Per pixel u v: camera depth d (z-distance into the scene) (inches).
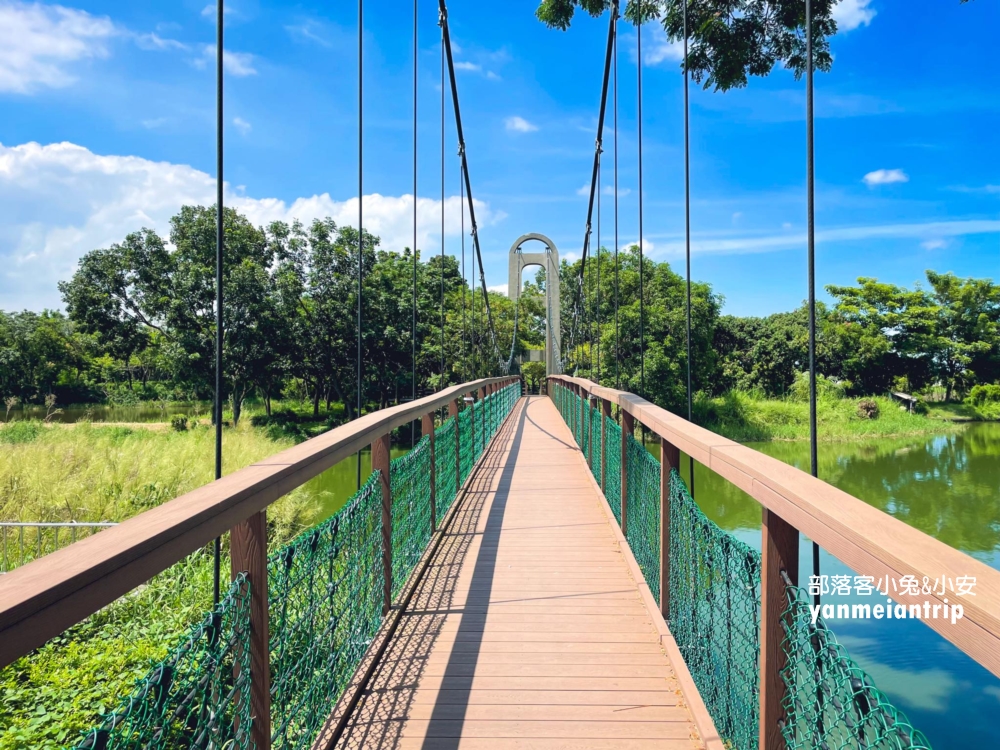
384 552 88.2
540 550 128.3
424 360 925.8
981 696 187.8
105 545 27.1
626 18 227.0
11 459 283.0
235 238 814.5
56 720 118.6
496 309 1060.5
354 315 871.7
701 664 65.0
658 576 90.2
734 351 1074.7
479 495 182.5
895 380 1045.2
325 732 60.7
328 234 914.7
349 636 68.7
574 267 1159.0
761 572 41.6
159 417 1027.9
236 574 42.4
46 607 22.3
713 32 203.2
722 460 48.4
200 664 36.1
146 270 807.7
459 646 84.4
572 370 839.7
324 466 54.7
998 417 937.5
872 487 542.3
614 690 73.0
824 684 35.1
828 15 199.5
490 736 64.1
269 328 800.9
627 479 122.1
